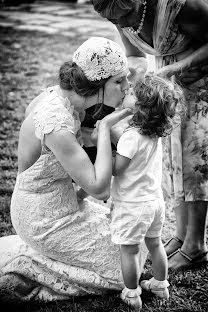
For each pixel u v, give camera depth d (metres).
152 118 2.46
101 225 2.78
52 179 2.62
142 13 2.70
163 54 2.84
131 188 2.57
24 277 2.75
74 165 2.49
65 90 2.54
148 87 2.44
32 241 2.69
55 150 2.49
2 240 2.87
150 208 2.57
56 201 2.66
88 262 2.73
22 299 2.76
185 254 3.08
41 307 2.74
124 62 2.50
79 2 11.16
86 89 2.49
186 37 2.77
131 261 2.64
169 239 3.34
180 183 3.01
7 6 10.87
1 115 5.51
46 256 2.74
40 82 6.54
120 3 2.53
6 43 8.27
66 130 2.47
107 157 2.52
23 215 2.68
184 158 2.97
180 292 2.86
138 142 2.51
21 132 2.61
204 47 2.77
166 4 2.62
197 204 3.00
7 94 6.13
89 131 2.70
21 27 9.16
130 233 2.58
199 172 2.97
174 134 2.92
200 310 2.71
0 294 2.71
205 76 2.84
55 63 7.30
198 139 2.92
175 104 2.50
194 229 3.04
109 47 2.46
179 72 2.78
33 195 2.66
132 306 2.70
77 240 2.70
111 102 2.57
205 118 2.89
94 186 2.49
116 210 2.62
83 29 8.93
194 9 2.61
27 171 2.62
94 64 2.43
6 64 7.31
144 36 2.87
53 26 9.19
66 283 2.76
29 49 7.96
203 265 3.10
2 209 3.72
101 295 2.82
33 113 2.56
